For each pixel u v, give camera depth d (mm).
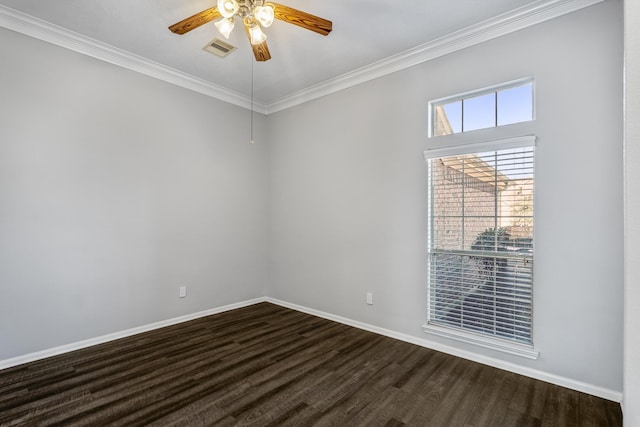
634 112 1039
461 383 2410
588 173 2277
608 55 2221
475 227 2793
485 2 2428
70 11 2576
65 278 2910
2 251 2604
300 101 4195
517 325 2578
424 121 3084
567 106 2361
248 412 2062
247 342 3162
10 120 2637
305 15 2109
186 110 3768
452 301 2926
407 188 3197
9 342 2629
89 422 1952
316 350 2986
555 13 2404
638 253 1026
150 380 2439
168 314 3607
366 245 3518
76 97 2971
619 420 1978
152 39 2977
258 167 4551
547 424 1952
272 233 4578
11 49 2639
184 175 3750
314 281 4031
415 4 2457
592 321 2256
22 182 2691
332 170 3844
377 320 3422
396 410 2094
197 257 3867
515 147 2553
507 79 2617
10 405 2111
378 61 3322
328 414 2049
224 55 3252
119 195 3238
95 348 2996
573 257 2328
